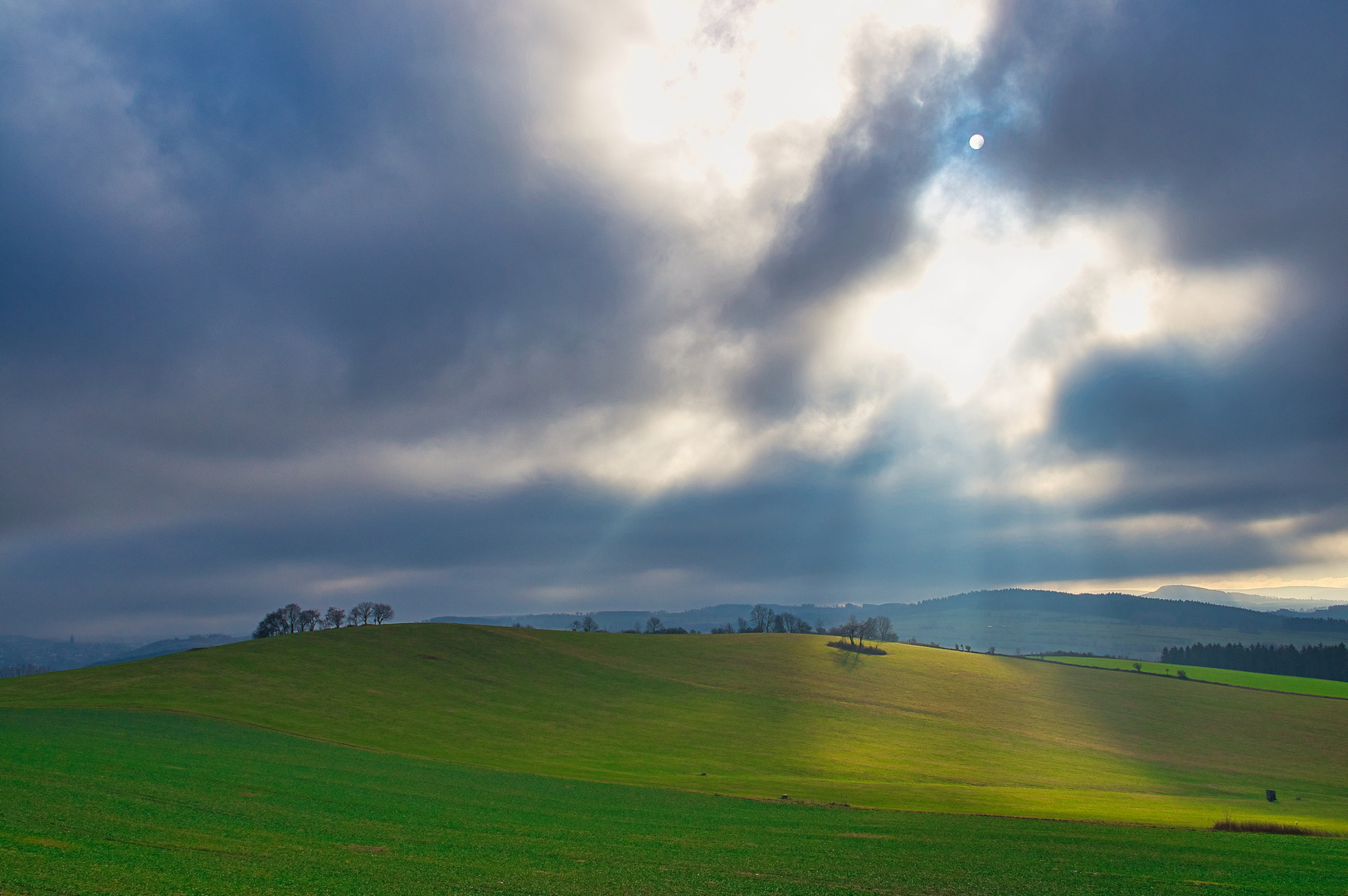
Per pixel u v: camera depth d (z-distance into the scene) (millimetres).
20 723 60875
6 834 26672
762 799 54906
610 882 27750
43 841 26125
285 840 30281
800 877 30250
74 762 44562
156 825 30453
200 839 29078
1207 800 77812
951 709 128000
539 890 26016
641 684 131000
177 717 73875
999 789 75562
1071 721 124438
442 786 50750
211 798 37719
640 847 34688
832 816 48531
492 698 111375
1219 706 136125
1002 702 133875
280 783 44812
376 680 111562
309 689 101812
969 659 168500
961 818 49406
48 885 21500
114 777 40656
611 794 53938
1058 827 46656
